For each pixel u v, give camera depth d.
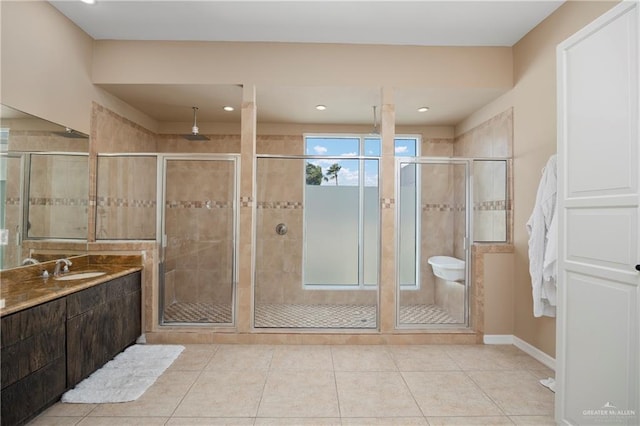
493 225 3.59
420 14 2.92
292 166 3.71
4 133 2.43
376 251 3.71
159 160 3.52
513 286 3.44
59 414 2.14
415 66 3.45
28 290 2.28
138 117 4.29
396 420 2.12
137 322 3.26
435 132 4.92
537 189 3.09
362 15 2.94
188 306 3.52
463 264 3.59
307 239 3.72
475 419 2.14
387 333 3.38
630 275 1.60
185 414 2.16
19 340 1.91
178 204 3.54
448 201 3.59
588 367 1.83
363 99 3.82
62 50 2.94
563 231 2.01
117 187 3.50
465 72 3.47
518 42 3.37
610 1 2.33
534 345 3.10
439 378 2.67
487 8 2.83
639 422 1.56
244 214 3.41
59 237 2.97
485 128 4.02
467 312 3.59
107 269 3.18
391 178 3.45
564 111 2.01
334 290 3.73
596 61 1.80
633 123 1.61
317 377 2.66
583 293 1.87
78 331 2.42
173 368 2.79
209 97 3.81
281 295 3.68
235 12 2.90
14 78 2.49
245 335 3.34
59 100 2.92
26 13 2.57
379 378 2.66
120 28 3.17
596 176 1.79
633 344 1.59
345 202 3.75
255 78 3.40
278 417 2.14
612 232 1.70
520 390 2.49
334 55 3.43
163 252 3.52
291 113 4.36
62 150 2.98
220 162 3.54
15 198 2.54
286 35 3.29
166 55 3.38
